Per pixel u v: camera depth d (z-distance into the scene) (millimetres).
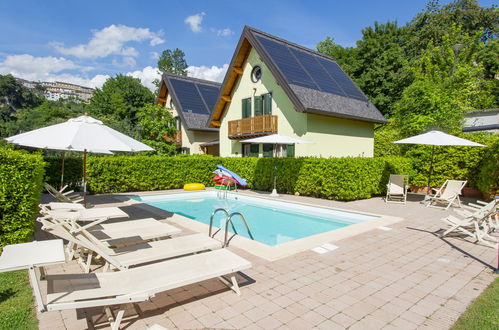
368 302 3691
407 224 7879
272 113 17406
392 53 30984
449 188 10617
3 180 5129
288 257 5273
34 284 2629
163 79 27016
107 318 3287
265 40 17984
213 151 26375
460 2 33844
